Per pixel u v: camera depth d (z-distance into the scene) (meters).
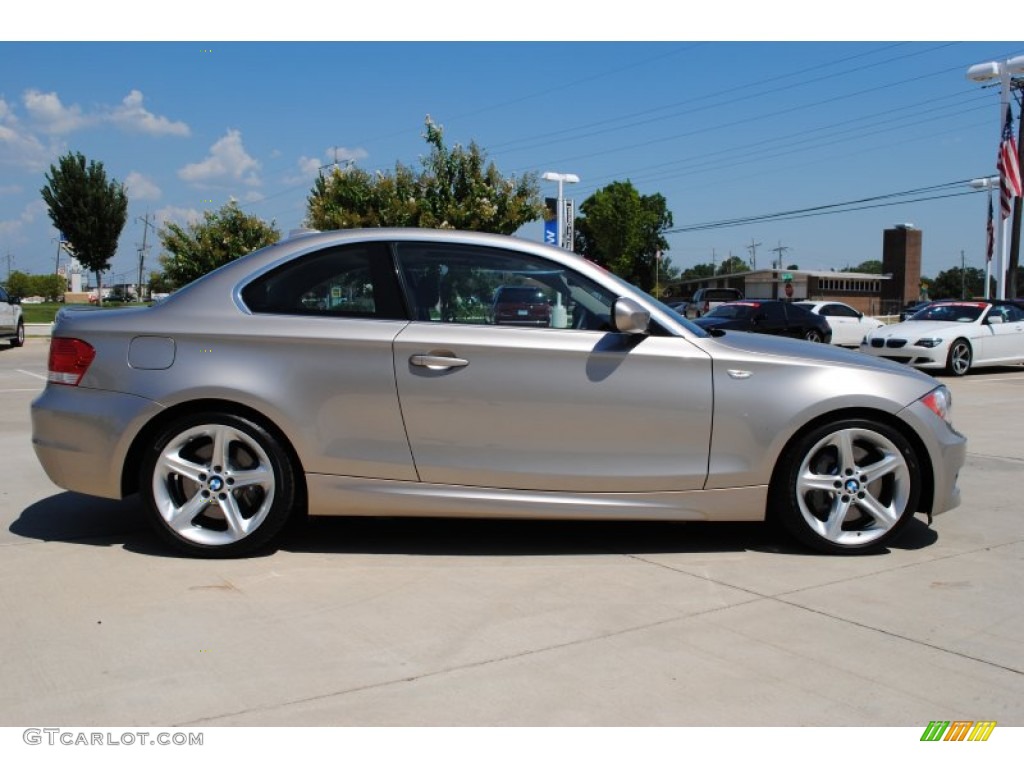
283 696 3.03
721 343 4.57
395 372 4.37
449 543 4.79
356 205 24.42
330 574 4.27
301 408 4.35
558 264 4.56
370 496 4.41
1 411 10.35
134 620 3.67
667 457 4.45
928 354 15.25
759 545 4.80
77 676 3.16
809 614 3.80
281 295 4.50
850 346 24.11
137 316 4.49
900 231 76.50
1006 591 4.11
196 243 32.50
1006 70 23.91
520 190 24.64
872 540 4.57
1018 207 30.61
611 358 4.39
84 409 4.40
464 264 4.55
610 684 3.14
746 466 4.46
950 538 4.99
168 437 4.36
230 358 4.36
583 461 4.41
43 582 4.11
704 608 3.86
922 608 3.88
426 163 24.61
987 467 7.06
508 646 3.45
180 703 2.97
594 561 4.50
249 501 4.48
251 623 3.65
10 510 5.39
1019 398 12.09
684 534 5.00
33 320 43.25
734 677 3.20
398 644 3.46
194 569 4.31
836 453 4.59
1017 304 18.50
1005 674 3.25
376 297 4.49
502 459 4.40
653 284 77.12
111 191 47.72
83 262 48.06
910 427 4.55
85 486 4.45
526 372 4.38
